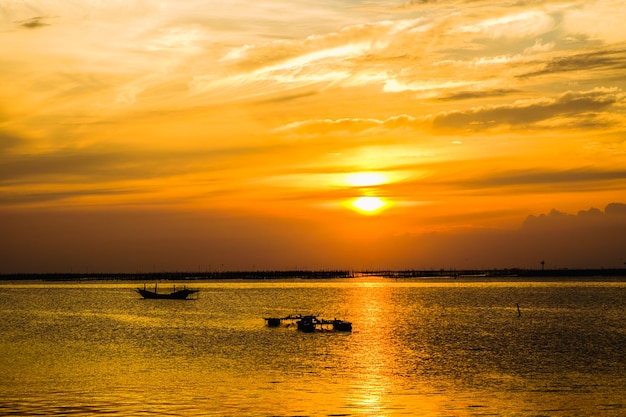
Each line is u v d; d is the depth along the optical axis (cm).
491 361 6981
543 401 5003
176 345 8444
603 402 4978
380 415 4600
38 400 4959
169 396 5125
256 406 4819
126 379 5831
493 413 4662
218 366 6606
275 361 6950
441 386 5562
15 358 7231
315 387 5503
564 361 6975
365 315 13988
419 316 13600
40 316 14100
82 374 6094
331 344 8488
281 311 15462
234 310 15850
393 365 6681
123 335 9831
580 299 19775
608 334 9794
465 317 13225
